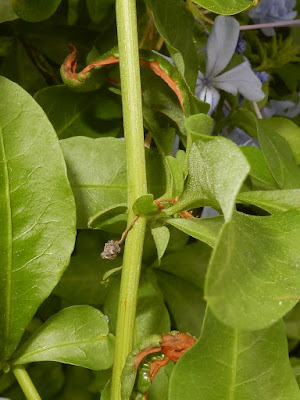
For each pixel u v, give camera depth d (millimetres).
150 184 90
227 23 98
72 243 77
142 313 90
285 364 68
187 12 89
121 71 77
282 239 68
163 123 91
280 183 92
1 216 76
